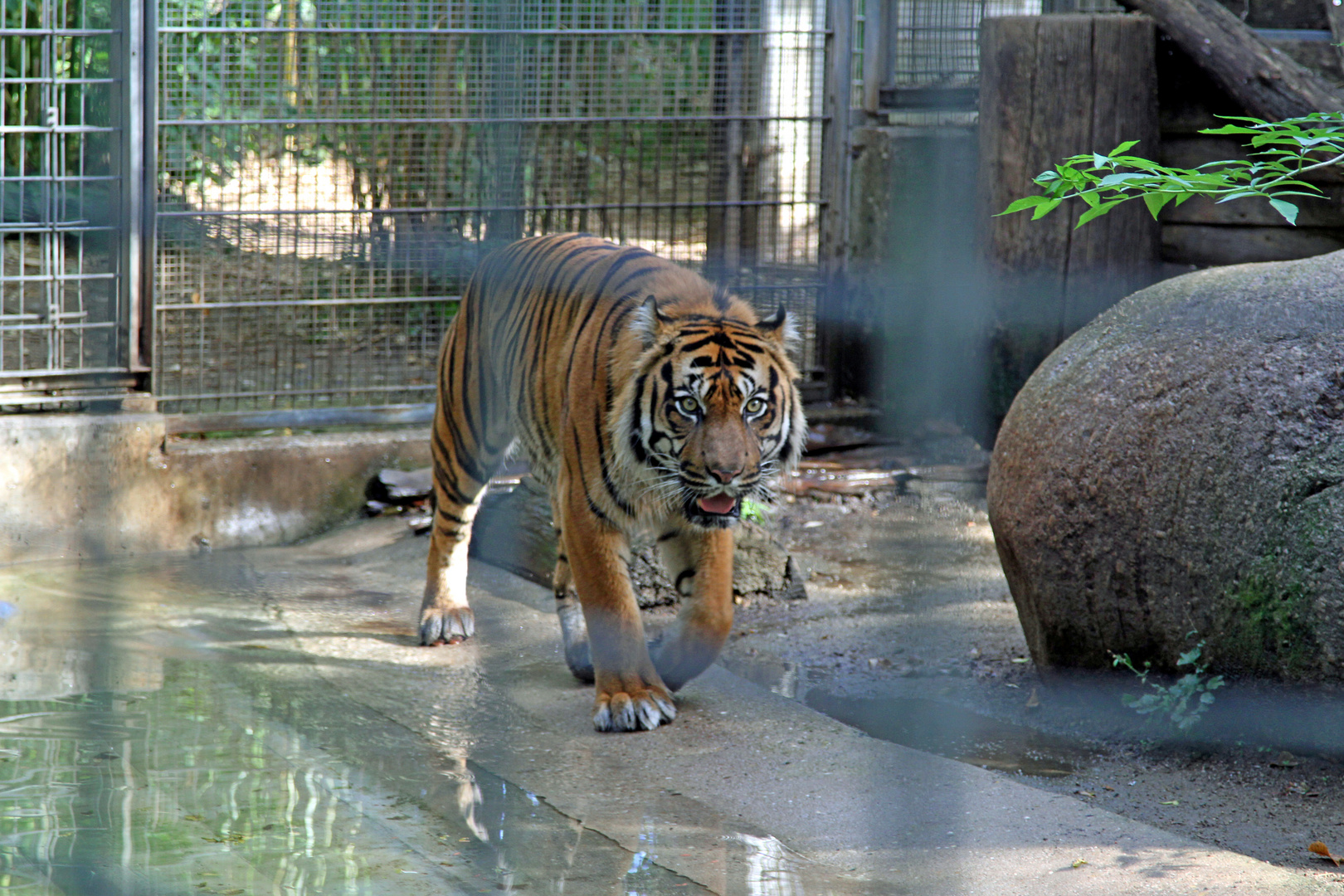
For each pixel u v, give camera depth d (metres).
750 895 4.54
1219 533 5.51
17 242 9.66
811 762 5.80
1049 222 9.43
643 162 10.30
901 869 4.69
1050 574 6.13
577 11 9.79
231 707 6.38
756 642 7.64
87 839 4.82
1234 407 5.51
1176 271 9.59
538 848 4.93
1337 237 9.02
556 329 6.74
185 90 9.09
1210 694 5.62
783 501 10.08
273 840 4.90
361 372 10.03
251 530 9.68
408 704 6.53
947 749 6.02
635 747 6.02
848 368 11.06
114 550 9.27
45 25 8.73
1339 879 4.59
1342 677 5.21
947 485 8.22
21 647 7.16
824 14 10.66
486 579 8.82
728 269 10.74
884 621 7.96
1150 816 5.23
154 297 9.34
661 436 6.04
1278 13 9.23
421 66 9.12
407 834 5.02
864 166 10.83
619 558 6.45
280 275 9.60
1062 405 6.11
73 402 9.31
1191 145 9.43
